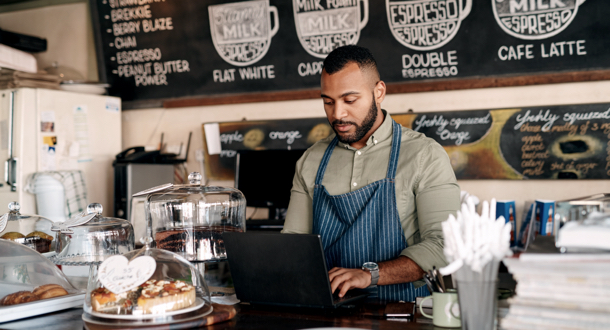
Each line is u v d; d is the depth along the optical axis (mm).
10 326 1257
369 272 1395
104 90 3898
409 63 3277
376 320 1223
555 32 2965
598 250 900
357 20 3377
